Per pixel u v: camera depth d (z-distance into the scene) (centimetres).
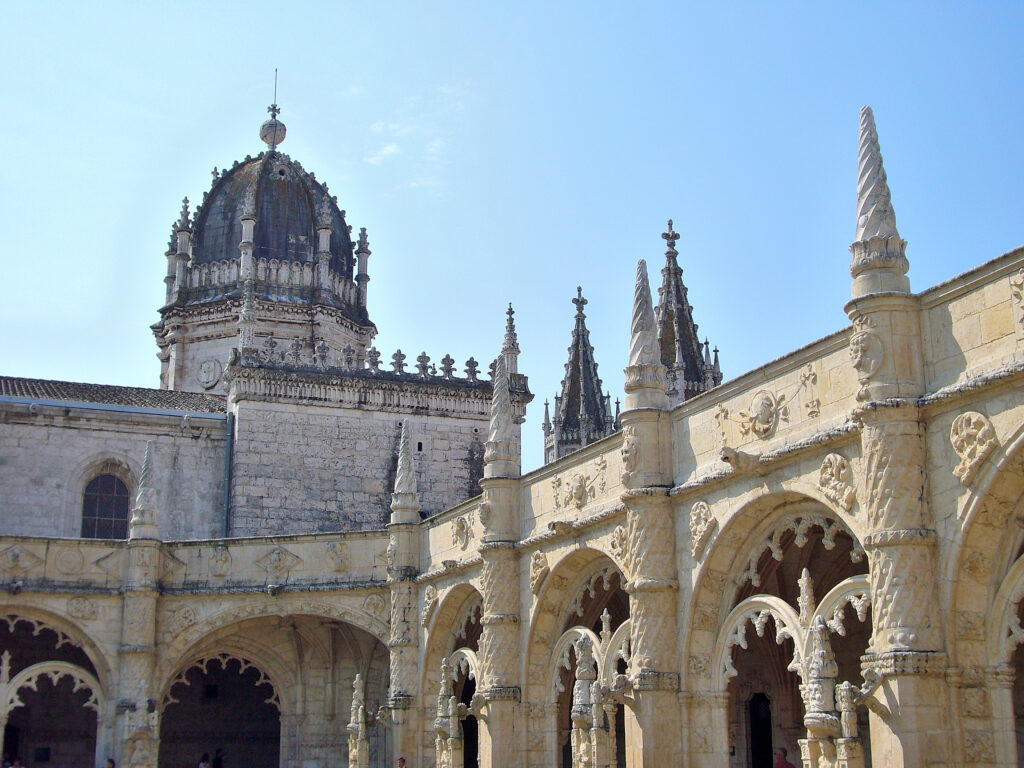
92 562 4191
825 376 2381
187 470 5122
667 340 6003
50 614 4106
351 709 4406
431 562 4112
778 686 3497
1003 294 1992
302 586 4278
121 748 4022
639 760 2745
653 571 2788
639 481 2844
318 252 6241
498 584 3506
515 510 3562
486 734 3484
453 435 5350
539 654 3428
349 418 5212
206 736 5181
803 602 2422
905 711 2019
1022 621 2575
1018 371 1911
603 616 3114
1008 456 1950
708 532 2683
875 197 2211
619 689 2798
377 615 4238
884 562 2094
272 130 6644
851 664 3266
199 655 4394
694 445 2789
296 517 5034
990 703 2017
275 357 5578
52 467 4966
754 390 2589
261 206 6294
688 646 2716
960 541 2025
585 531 3173
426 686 4053
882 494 2108
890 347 2144
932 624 2044
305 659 4653
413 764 4031
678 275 6216
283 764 4578
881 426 2125
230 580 4294
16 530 4862
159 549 4259
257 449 5050
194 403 5509
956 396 2036
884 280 2172
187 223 6269
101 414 5041
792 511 2548
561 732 3950
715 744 2673
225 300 6016
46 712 4853
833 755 2197
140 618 4141
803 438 2403
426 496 5231
